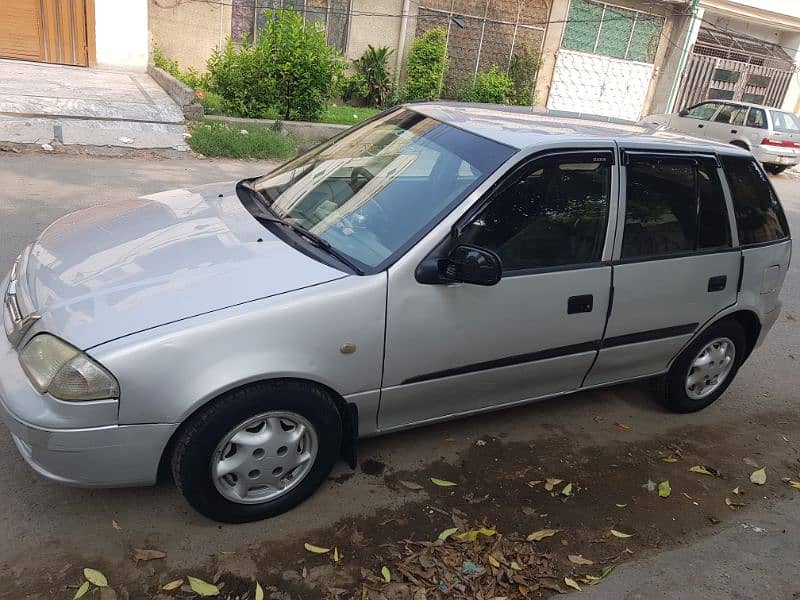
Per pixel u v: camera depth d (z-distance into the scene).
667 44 19.67
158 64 13.29
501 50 17.39
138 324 2.42
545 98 18.66
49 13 11.98
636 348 3.69
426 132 3.47
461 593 2.60
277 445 2.70
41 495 2.82
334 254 2.90
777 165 15.79
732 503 3.45
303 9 14.55
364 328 2.72
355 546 2.78
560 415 4.07
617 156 3.39
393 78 15.92
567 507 3.23
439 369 3.01
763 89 21.80
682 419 4.26
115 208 3.52
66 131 8.66
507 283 3.04
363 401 2.87
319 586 2.55
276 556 2.67
